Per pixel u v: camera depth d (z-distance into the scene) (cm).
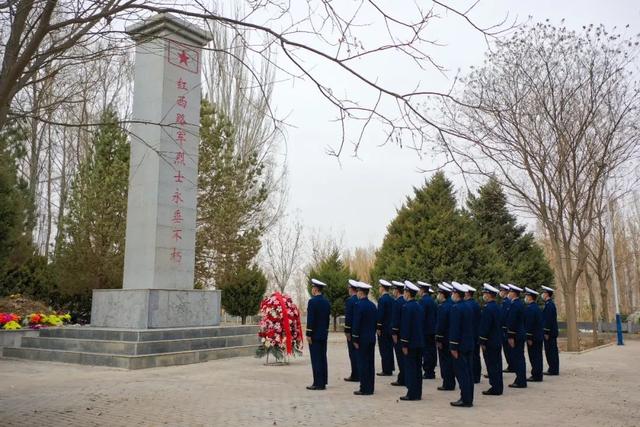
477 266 2539
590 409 888
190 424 728
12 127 1652
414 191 2697
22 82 588
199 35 1530
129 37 605
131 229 1547
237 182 2106
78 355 1359
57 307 2111
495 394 1045
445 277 2420
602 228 2975
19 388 1013
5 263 1784
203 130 2045
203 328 1520
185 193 1571
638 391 1096
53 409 823
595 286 4928
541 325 1265
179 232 1548
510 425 751
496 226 3228
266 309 1430
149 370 1274
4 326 1598
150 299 1430
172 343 1395
